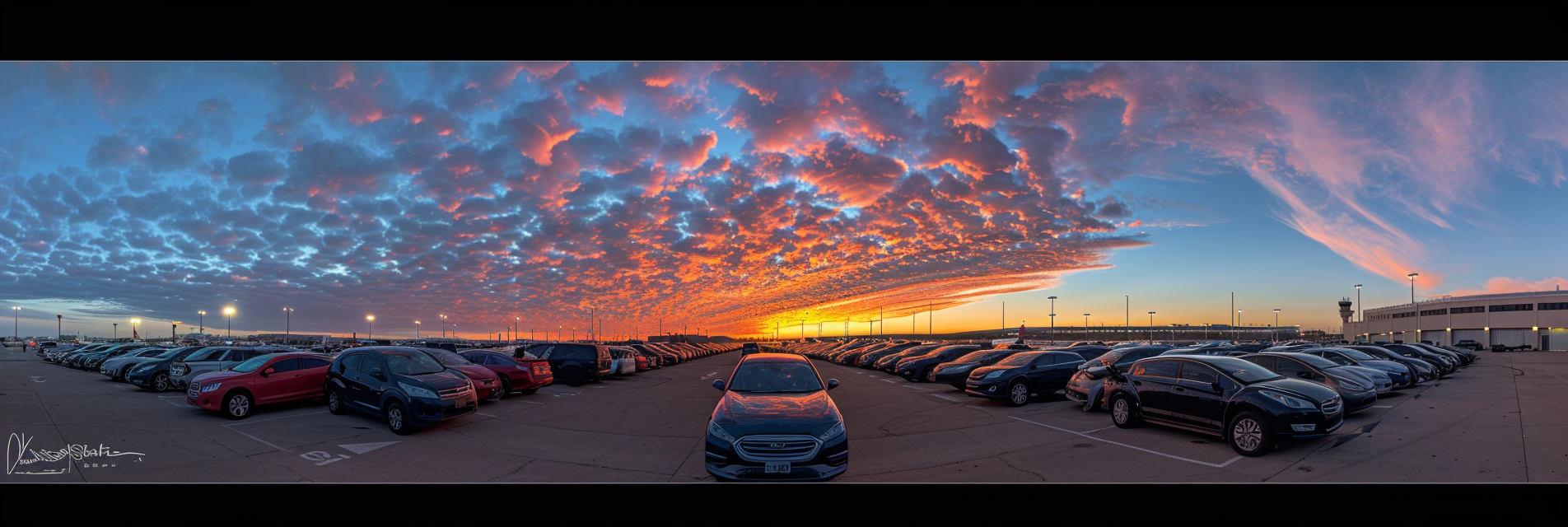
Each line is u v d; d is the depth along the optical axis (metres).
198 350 19.28
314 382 13.88
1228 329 132.12
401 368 11.76
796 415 7.35
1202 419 9.48
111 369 23.17
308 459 8.62
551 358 22.91
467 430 11.40
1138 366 10.92
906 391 19.67
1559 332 69.06
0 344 113.88
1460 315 80.00
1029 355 15.70
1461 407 12.90
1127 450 9.03
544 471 8.03
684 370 36.97
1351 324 109.50
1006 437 10.34
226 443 9.72
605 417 13.36
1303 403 8.42
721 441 7.06
